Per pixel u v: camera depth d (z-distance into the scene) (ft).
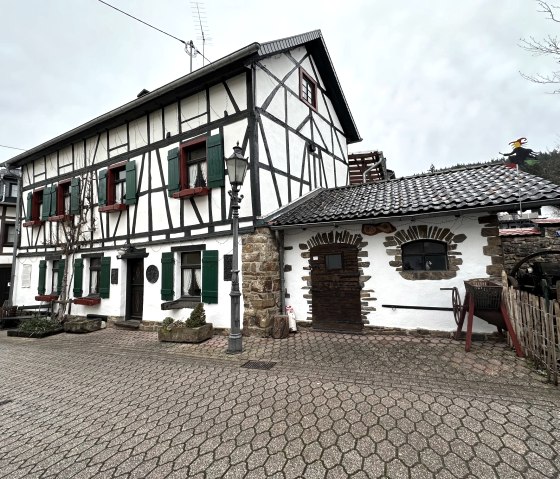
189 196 22.20
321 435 7.92
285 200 22.99
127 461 7.36
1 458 7.77
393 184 22.99
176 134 23.50
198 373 12.98
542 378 10.48
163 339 19.27
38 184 34.12
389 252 17.87
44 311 30.76
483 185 17.31
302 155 26.20
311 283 19.95
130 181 25.53
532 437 7.36
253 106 20.13
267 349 15.89
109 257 26.35
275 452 7.36
